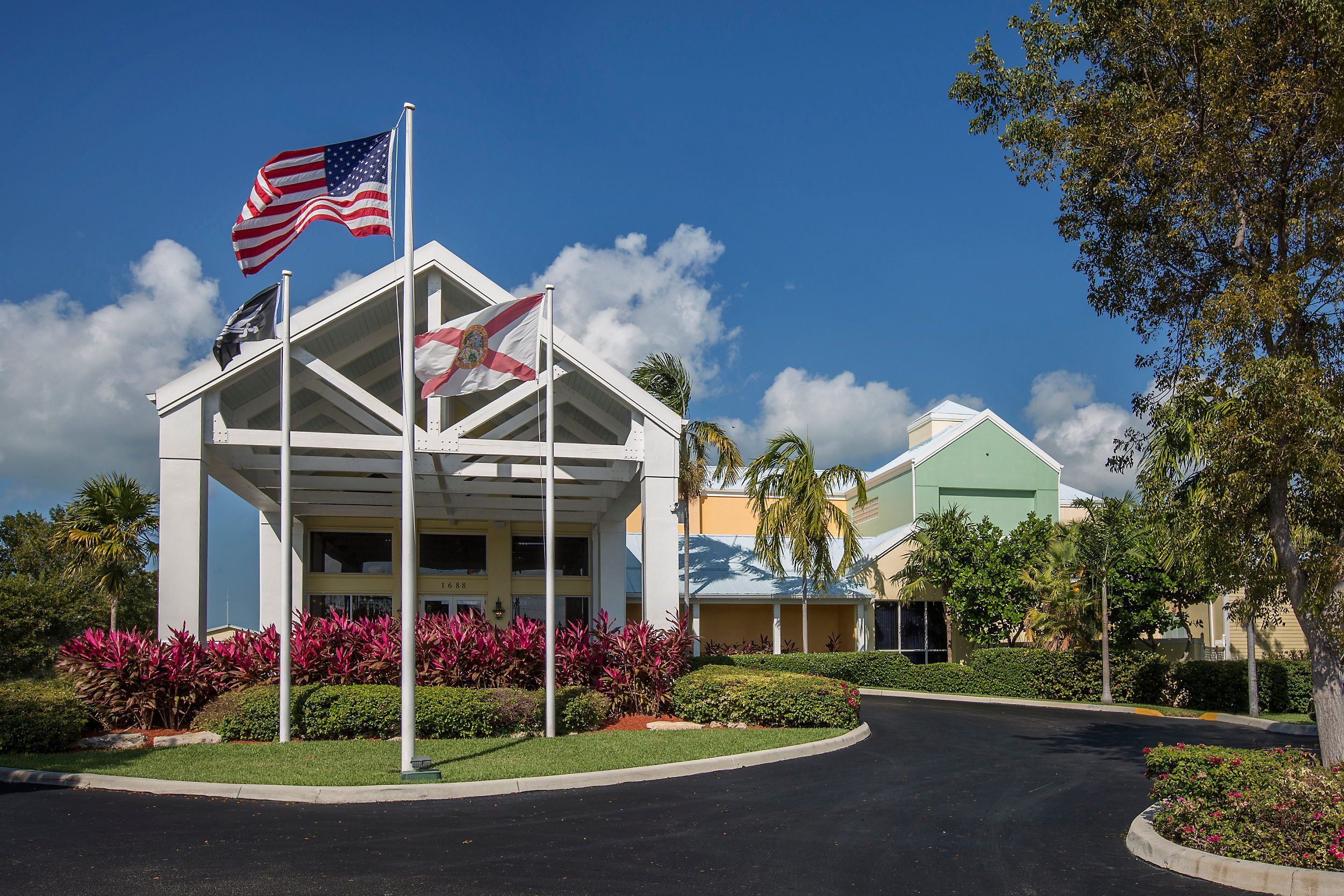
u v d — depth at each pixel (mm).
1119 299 12375
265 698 14133
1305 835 7535
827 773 12594
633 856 8039
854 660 29375
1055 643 28094
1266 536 10484
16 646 29672
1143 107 10922
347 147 13383
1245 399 9852
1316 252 10305
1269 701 23734
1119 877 7680
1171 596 26781
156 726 14734
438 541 26625
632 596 30562
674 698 17109
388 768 11500
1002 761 14297
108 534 27844
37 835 8508
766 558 30203
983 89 12547
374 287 16625
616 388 17672
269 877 7230
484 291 17016
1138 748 16125
